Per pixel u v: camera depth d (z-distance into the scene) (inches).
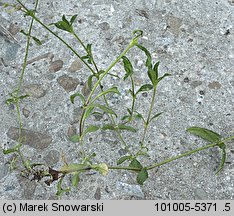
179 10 18.5
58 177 14.1
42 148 15.7
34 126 16.1
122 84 16.8
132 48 17.5
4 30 17.8
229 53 17.5
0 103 16.6
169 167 15.2
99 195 14.9
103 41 17.8
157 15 18.4
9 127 16.1
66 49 17.7
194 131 14.0
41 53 17.7
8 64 17.5
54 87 16.9
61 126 16.1
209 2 18.7
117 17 18.4
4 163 15.4
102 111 16.3
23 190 15.0
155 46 17.6
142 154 14.9
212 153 15.4
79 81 17.0
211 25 18.1
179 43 17.7
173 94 16.6
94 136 15.8
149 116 14.8
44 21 18.4
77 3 18.8
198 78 16.9
